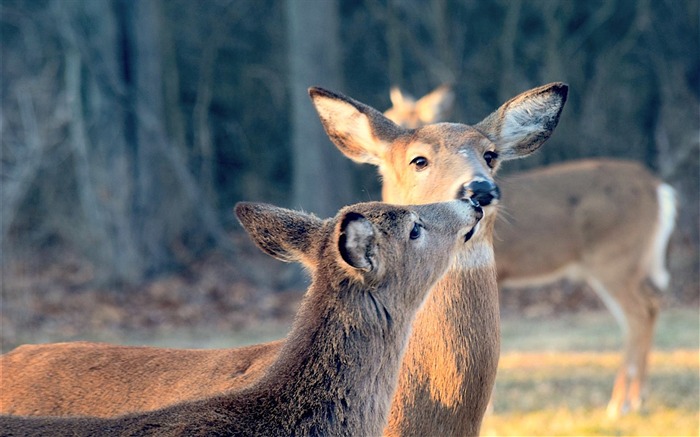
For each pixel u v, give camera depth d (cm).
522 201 1241
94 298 2002
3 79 2508
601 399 1148
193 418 457
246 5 3047
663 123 2672
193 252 2484
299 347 489
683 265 2169
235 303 2023
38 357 605
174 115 2855
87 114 2308
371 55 3050
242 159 3045
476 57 2903
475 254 595
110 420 457
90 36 2250
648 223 1277
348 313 497
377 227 517
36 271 2195
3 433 443
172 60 2872
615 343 1521
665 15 2936
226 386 555
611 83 2869
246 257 2481
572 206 1257
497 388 1199
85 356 598
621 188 1275
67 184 2470
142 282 2191
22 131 2227
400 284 520
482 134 645
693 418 1049
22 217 2341
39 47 2703
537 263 1254
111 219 2192
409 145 643
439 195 607
